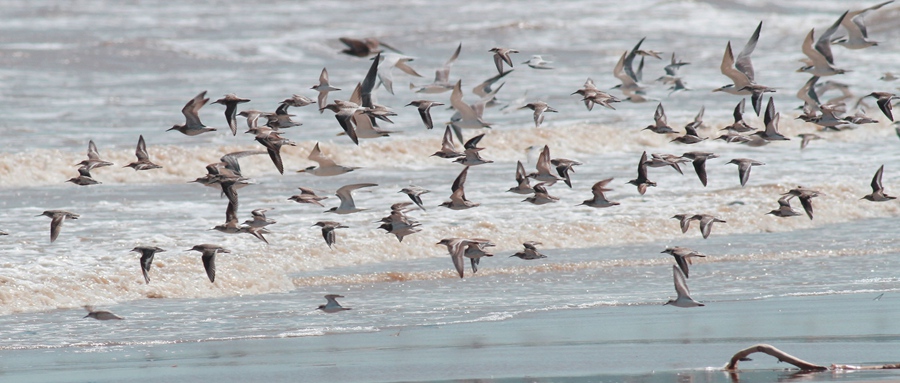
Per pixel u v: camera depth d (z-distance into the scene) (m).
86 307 13.33
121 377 11.03
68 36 53.91
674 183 25.05
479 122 15.17
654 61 50.41
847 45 15.70
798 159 28.38
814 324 13.12
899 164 27.48
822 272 17.47
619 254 19.56
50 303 15.62
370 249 19.48
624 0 67.94
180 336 13.48
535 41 55.28
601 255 19.47
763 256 19.09
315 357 11.90
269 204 22.75
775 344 11.89
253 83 41.69
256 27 58.50
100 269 17.02
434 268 18.39
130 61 45.81
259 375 10.97
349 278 17.66
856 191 24.25
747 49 15.02
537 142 30.86
